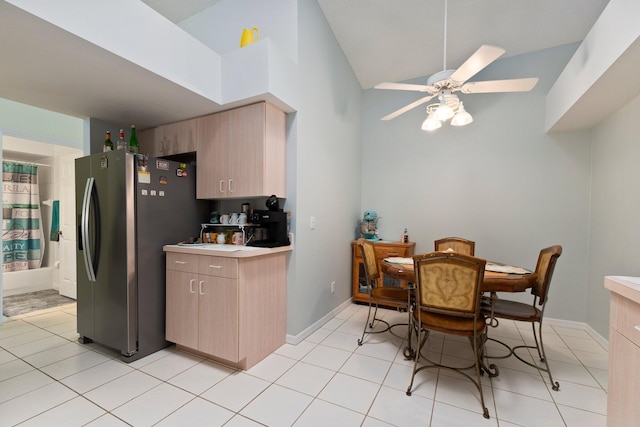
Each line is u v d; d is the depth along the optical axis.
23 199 4.47
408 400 1.76
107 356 2.29
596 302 2.71
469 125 3.46
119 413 1.62
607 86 2.03
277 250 2.33
